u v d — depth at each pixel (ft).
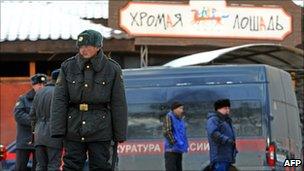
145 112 58.08
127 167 57.67
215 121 50.37
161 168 57.62
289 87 60.90
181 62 70.59
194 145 56.90
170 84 58.03
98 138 28.78
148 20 82.28
